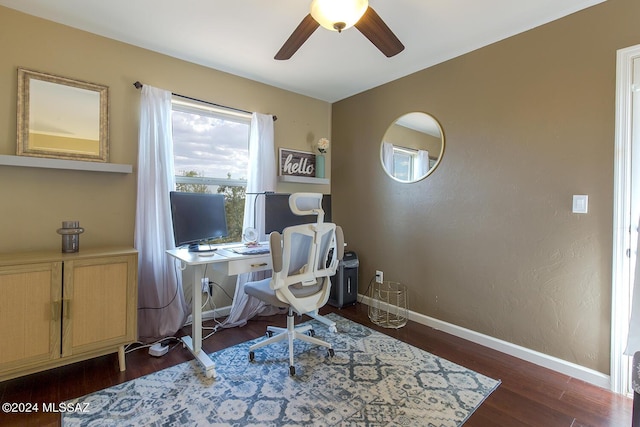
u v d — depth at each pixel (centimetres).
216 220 265
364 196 350
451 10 205
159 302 253
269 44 251
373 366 214
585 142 200
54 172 221
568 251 208
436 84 282
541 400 180
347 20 157
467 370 211
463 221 264
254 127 311
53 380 195
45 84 215
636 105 182
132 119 250
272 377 200
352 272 337
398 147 314
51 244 221
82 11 209
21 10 207
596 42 195
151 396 180
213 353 232
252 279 297
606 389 191
